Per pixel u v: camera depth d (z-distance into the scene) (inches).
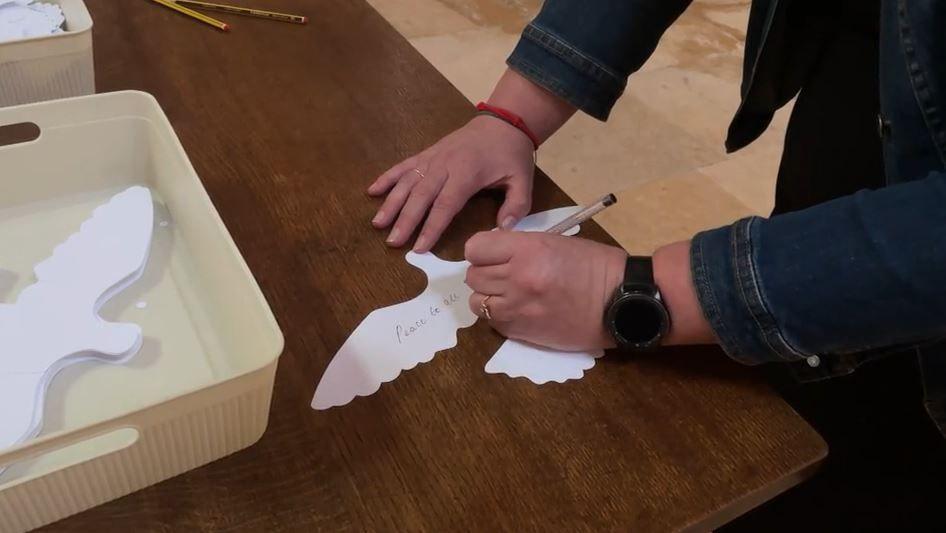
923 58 22.3
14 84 27.0
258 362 18.5
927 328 19.8
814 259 20.2
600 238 27.5
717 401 22.2
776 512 32.1
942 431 25.5
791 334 21.0
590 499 19.5
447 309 24.2
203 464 19.2
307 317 23.3
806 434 21.5
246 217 26.2
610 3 29.3
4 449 15.3
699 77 84.7
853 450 30.4
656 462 20.5
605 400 22.0
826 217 20.6
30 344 20.1
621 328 22.6
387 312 23.8
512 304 22.9
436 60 81.7
